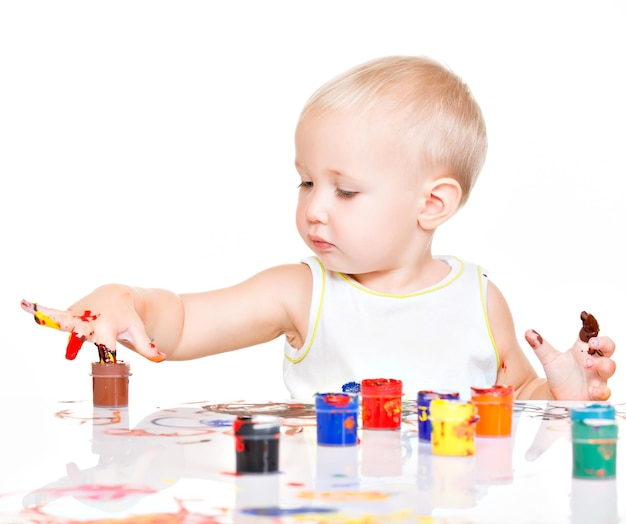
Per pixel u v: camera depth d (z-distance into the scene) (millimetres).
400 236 1694
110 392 1455
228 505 987
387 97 1656
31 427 1305
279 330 1812
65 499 1005
